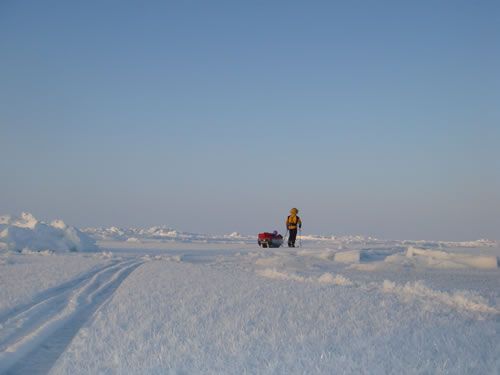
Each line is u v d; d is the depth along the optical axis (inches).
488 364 116.4
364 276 423.8
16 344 164.9
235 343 149.1
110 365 130.6
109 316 202.2
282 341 151.8
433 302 251.8
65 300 265.4
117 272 422.6
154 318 196.1
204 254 746.2
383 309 218.5
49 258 609.3
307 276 401.7
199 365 125.3
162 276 366.0
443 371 110.6
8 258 575.2
